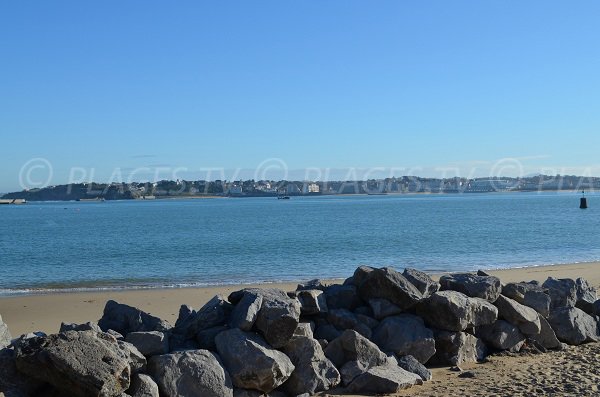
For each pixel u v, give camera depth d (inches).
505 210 4025.6
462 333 381.7
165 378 283.6
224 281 956.6
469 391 323.9
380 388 320.8
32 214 4626.0
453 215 3356.3
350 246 1569.9
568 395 315.6
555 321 435.2
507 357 393.4
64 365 253.9
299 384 319.0
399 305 380.5
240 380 298.8
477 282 407.5
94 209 5797.2
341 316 366.6
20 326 583.5
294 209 4726.9
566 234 1946.4
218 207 5782.5
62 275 1094.4
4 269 1210.6
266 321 317.1
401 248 1508.4
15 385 263.1
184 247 1614.2
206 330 326.0
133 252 1510.8
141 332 303.1
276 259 1286.9
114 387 257.9
